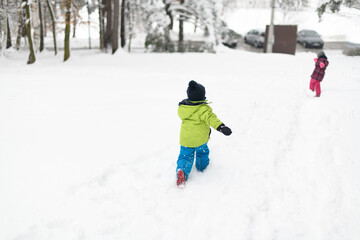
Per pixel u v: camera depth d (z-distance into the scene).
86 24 23.31
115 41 19.47
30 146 4.69
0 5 20.67
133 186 3.61
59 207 3.13
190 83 3.61
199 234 2.83
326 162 4.18
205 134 3.73
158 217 3.06
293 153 4.56
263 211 3.19
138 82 10.57
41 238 2.70
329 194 3.44
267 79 10.98
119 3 19.12
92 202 3.25
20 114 6.43
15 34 29.67
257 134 5.31
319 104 6.93
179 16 22.80
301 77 11.10
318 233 2.85
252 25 41.50
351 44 22.80
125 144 4.80
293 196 3.45
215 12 20.92
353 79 9.92
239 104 7.25
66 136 5.15
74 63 16.80
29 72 12.58
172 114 6.47
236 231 2.86
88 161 4.17
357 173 3.84
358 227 2.90
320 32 33.88
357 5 13.87
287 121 5.97
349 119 5.72
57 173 3.81
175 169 4.04
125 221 2.98
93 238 2.74
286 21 36.47
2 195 3.29
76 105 7.22
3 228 2.78
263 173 3.97
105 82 10.47
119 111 6.70
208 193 3.50
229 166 4.16
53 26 19.45
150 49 21.83
